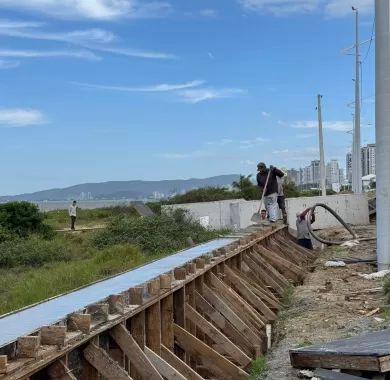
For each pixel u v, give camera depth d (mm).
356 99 39219
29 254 20516
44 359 4992
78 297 7648
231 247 13305
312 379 7070
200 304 10109
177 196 47188
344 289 13469
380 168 15305
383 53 14953
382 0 14781
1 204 27844
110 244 21688
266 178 20391
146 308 7668
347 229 23656
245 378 8344
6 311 11484
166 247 20656
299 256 19172
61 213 45344
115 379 5863
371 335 8062
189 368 7777
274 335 10562
